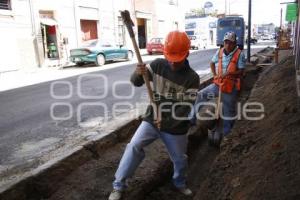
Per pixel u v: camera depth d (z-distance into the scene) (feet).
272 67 42.93
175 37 11.50
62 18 69.62
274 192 9.56
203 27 149.48
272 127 15.70
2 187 12.05
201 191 13.70
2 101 30.30
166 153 16.56
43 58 64.59
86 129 20.39
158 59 12.00
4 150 17.46
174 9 126.31
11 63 58.39
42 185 12.95
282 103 19.01
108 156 16.12
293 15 56.70
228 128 18.60
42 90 35.60
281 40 72.74
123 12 11.43
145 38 109.19
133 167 12.20
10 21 58.08
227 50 18.10
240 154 15.30
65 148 17.08
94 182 13.66
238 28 85.61
